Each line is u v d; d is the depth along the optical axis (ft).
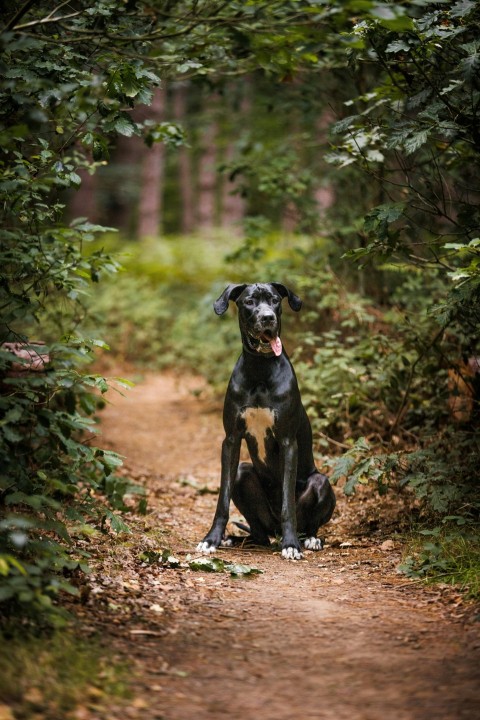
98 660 15.78
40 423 19.65
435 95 26.02
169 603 19.80
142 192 110.93
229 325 54.13
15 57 23.07
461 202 27.91
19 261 21.08
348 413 35.60
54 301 31.86
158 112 81.51
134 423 49.19
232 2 22.54
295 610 19.63
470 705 14.33
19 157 22.47
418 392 34.94
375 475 26.32
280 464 26.30
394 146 24.57
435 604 19.90
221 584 21.77
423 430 32.30
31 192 22.25
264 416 25.93
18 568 16.12
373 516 29.17
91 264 25.20
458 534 24.02
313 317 42.01
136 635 17.40
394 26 20.15
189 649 16.88
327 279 41.39
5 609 16.88
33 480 21.66
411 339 33.09
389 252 27.09
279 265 45.78
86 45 25.46
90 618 17.98
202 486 36.27
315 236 49.32
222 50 27.71
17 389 22.25
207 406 53.93
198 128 65.92
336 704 14.43
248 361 26.00
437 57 26.09
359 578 22.54
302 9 20.35
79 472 25.07
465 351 31.19
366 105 38.60
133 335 70.33
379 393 35.73
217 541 25.88
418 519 27.40
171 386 62.95
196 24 22.50
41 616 17.02
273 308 25.62
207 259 91.25
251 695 14.78
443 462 27.58
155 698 14.53
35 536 21.68
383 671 15.87
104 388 21.18
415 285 37.19
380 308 42.11
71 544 22.30
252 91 51.19
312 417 36.47
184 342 67.82
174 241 103.40
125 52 24.04
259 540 27.50
